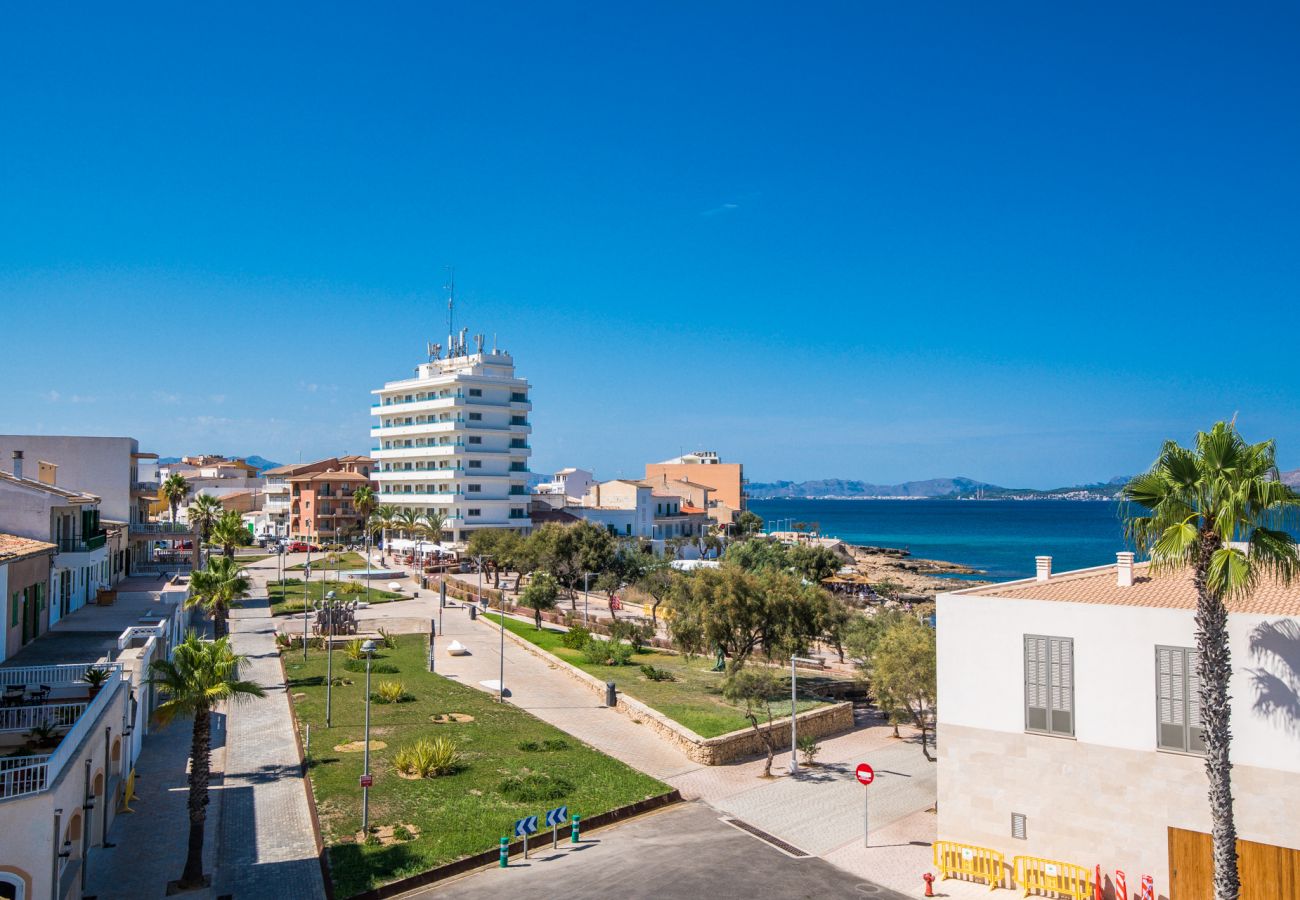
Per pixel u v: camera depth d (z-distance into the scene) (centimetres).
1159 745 2556
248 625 7019
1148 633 2578
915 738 4625
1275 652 2392
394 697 4728
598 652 5844
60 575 4712
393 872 2731
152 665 2744
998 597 2828
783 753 4262
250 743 4053
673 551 13600
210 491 17088
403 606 8106
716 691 5091
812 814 3462
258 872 2762
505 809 3269
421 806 3262
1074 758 2673
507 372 13675
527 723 4462
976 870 2788
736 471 18850
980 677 2828
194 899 2569
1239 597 2564
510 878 2797
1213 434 2216
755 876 2861
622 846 3091
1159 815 2544
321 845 2919
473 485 12731
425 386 13425
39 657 3675
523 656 6184
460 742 4034
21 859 2138
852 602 8738
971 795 2831
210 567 5950
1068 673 2692
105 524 6500
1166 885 2527
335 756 3800
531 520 13188
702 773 3906
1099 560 18712
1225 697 2230
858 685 5391
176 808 3250
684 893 2719
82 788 2511
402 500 13238
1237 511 2128
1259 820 2397
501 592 8288
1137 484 2330
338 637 6500
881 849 3116
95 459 7050
